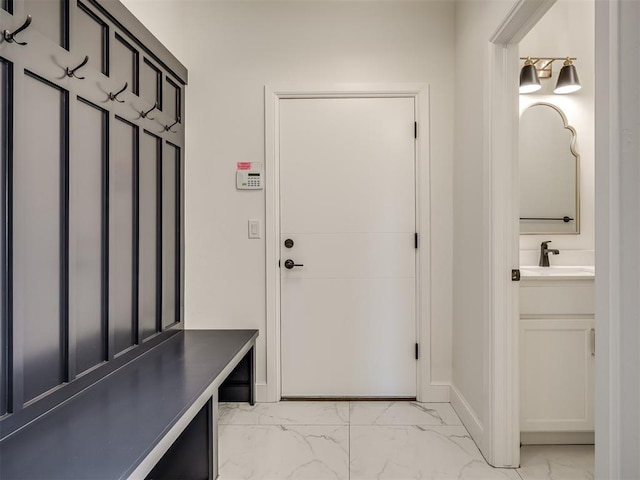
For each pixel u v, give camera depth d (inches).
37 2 49.6
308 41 93.8
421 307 93.0
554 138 96.0
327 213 94.6
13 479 37.6
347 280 94.7
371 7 93.5
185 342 83.9
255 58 94.2
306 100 94.6
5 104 44.8
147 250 77.9
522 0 56.1
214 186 94.6
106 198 63.6
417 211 93.7
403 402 93.1
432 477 64.6
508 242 67.4
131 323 72.3
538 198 96.3
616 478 35.2
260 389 93.8
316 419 84.5
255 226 94.2
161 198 82.1
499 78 67.6
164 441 46.0
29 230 48.2
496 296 67.4
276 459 69.6
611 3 34.8
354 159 94.2
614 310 35.2
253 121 94.1
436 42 92.9
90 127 60.0
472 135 78.1
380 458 69.8
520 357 71.6
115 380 62.3
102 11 62.4
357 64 93.4
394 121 94.0
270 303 93.7
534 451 72.6
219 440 76.0
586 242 96.0
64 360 54.3
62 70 52.9
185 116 94.5
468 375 80.7
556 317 71.9
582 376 71.7
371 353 94.7
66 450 42.5
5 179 44.9
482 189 72.0
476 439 74.3
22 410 46.9
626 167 34.1
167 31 94.4
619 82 34.5
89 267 60.0
